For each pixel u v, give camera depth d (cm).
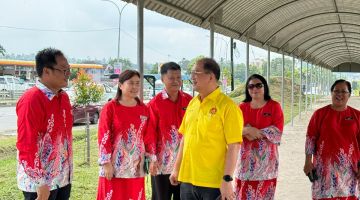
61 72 348
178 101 497
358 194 489
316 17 1210
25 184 339
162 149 494
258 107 493
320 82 3800
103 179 440
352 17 1230
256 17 947
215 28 833
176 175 407
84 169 914
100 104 1991
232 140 363
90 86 1306
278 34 1312
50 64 344
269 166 486
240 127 368
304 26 1349
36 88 346
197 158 371
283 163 1013
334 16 1233
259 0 813
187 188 381
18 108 339
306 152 500
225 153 371
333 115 482
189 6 624
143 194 455
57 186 355
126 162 438
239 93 2859
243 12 853
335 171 480
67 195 372
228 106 366
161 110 492
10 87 3038
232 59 2569
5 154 1132
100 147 434
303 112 2550
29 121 331
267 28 1127
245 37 1026
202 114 371
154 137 466
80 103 1303
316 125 494
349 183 481
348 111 482
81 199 665
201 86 370
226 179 359
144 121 447
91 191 717
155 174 463
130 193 441
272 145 487
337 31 1633
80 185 755
